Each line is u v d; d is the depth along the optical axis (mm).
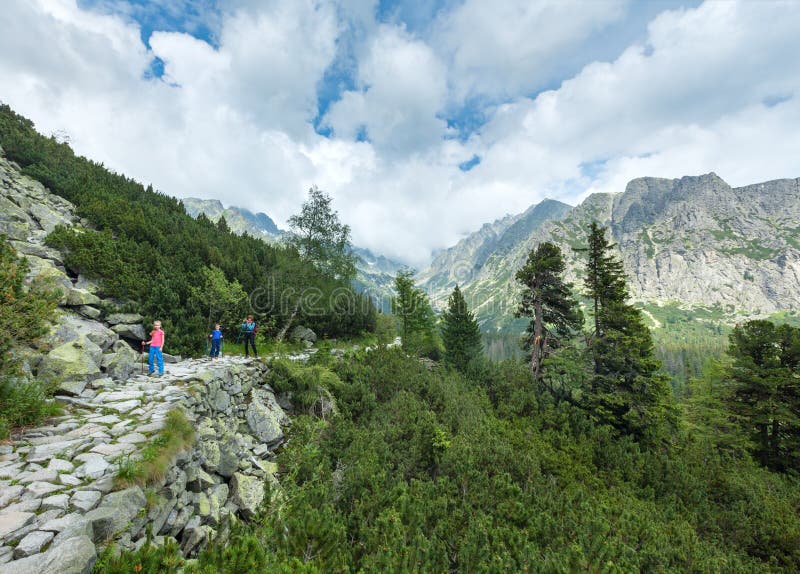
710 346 131375
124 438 5613
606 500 11617
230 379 11219
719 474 15016
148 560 3068
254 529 6418
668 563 7484
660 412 20203
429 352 34844
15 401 5723
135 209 22844
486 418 15961
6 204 16250
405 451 10609
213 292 17422
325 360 16250
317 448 9977
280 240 25500
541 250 26000
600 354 22453
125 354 10125
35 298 7203
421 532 6285
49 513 3533
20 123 28391
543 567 5945
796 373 23078
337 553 5309
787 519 12109
